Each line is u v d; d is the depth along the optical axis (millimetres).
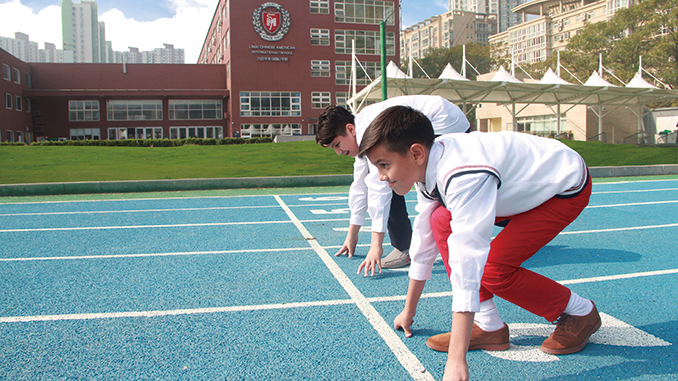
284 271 3625
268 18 38188
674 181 11148
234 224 5852
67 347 2275
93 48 174250
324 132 3027
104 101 39781
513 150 1824
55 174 11016
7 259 4043
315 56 39406
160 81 40594
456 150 1676
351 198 3848
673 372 1976
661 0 44312
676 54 42750
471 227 1588
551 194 1845
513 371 2010
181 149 17859
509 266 1967
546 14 106125
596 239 4777
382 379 1938
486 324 2217
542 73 65250
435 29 111750
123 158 15031
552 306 2066
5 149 16953
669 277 3387
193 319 2631
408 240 3707
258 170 12398
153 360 2131
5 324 2564
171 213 6793
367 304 2861
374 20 40562
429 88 25344
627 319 2590
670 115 32469
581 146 19453
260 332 2443
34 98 39062
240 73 37938
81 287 3230
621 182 11000
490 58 77688
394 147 1628
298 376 1971
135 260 4004
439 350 2205
